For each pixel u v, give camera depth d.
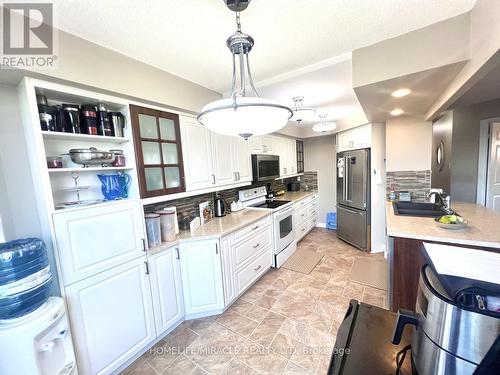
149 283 1.81
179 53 1.59
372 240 3.56
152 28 1.30
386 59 1.51
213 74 1.95
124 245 1.64
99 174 1.71
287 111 1.03
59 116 1.41
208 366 1.65
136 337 1.71
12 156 1.36
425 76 1.50
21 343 1.05
